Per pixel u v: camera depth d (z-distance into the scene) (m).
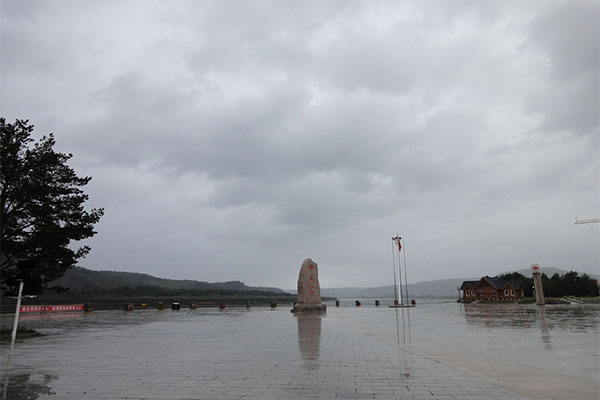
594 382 8.09
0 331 19.08
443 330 19.86
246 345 14.67
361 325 23.61
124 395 7.38
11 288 21.38
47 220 22.31
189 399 7.05
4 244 21.00
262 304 75.44
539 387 7.66
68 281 112.19
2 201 21.61
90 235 23.48
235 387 7.88
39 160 22.06
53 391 7.71
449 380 8.31
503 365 10.04
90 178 24.47
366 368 9.72
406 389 7.57
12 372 9.69
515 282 68.06
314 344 14.62
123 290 95.62
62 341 16.81
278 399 6.96
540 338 15.74
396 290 60.62
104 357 12.05
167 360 11.34
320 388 7.72
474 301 67.25
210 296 108.75
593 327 20.00
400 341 15.33
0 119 21.78
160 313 43.75
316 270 43.84
